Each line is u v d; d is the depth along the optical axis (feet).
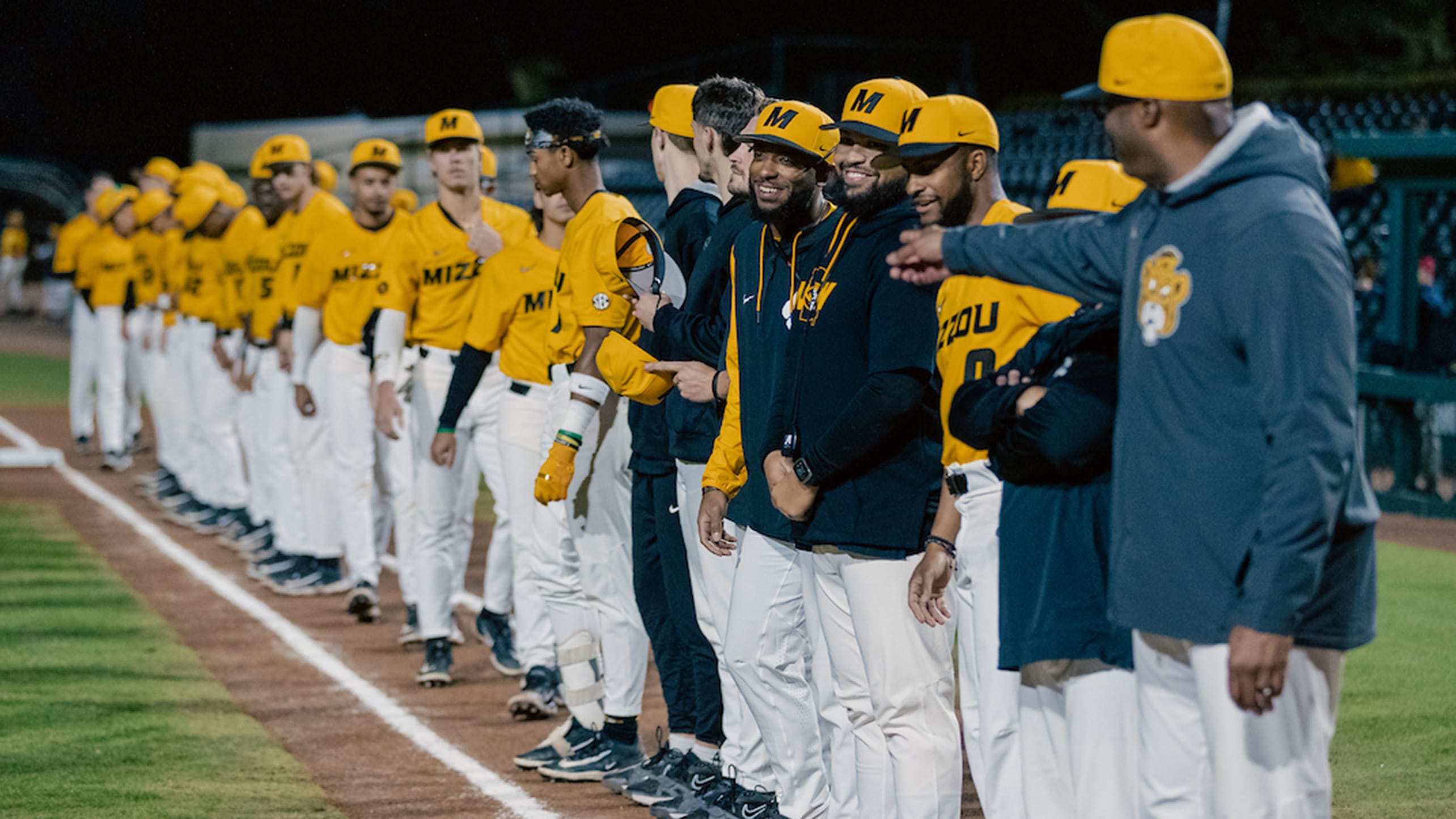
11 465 82.23
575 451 28.60
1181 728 16.33
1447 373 70.79
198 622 46.34
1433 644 40.60
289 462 52.13
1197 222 15.35
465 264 37.50
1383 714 33.50
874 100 21.16
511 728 34.17
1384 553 55.11
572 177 30.76
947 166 20.89
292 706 36.22
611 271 28.22
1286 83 123.44
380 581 54.39
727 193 26.53
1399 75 123.54
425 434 37.88
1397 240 71.92
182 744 32.63
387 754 31.96
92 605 48.80
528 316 32.99
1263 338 14.65
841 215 22.11
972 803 27.78
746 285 23.76
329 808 28.12
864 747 22.61
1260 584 14.44
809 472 21.21
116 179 215.92
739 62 97.35
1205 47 15.25
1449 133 68.08
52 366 141.59
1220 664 15.34
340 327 45.24
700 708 28.48
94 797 28.63
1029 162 120.26
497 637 39.83
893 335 20.61
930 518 21.43
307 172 50.83
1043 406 17.78
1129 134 15.67
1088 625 17.71
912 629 21.47
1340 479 14.39
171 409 66.69
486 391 37.60
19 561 56.75
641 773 29.17
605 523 29.58
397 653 42.16
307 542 51.88
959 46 94.79
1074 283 17.29
